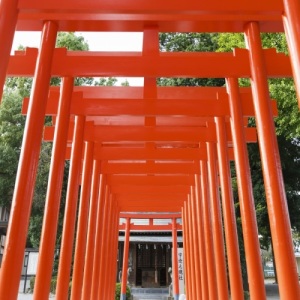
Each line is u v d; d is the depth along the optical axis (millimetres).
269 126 4883
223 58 6145
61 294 6320
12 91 23969
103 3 4594
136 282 25141
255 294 5301
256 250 5516
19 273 4211
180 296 16734
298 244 27234
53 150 5977
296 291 4074
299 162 18141
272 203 4480
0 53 3947
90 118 9234
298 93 3553
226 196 7305
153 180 12297
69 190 7047
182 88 8055
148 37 5891
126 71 6043
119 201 15516
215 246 8117
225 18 5316
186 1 4617
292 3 3703
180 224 21125
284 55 6301
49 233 5551
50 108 7555
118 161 11383
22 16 5242
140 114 7434
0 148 21375
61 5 4527
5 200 22375
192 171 10984
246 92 7723
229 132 8695
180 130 9109
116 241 15234
